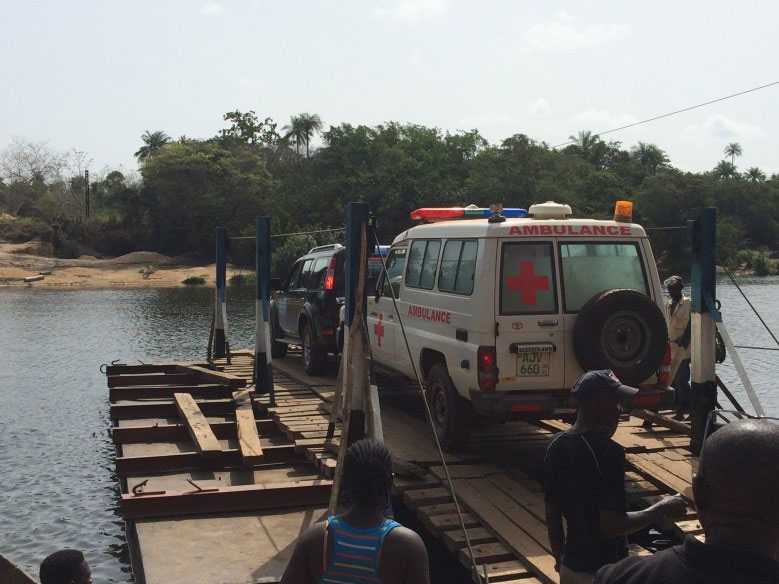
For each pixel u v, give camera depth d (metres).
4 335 26.81
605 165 124.56
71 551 3.52
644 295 7.42
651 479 7.34
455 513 6.45
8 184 100.94
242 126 109.81
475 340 7.63
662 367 7.62
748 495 1.75
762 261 85.62
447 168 90.50
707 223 8.48
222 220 83.50
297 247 62.56
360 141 88.56
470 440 8.91
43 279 66.06
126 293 53.12
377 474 2.82
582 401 3.63
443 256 8.66
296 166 100.38
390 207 76.19
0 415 13.75
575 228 7.79
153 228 87.38
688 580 1.80
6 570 4.14
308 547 2.82
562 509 3.61
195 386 12.25
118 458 8.43
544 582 5.21
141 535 6.54
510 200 82.06
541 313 7.61
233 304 41.28
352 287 7.59
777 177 145.88
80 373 18.53
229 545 6.35
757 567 1.75
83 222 89.50
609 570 1.99
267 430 10.14
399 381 10.47
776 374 18.31
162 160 83.94
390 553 2.72
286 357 15.51
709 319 8.44
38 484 9.75
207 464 8.59
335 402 8.20
